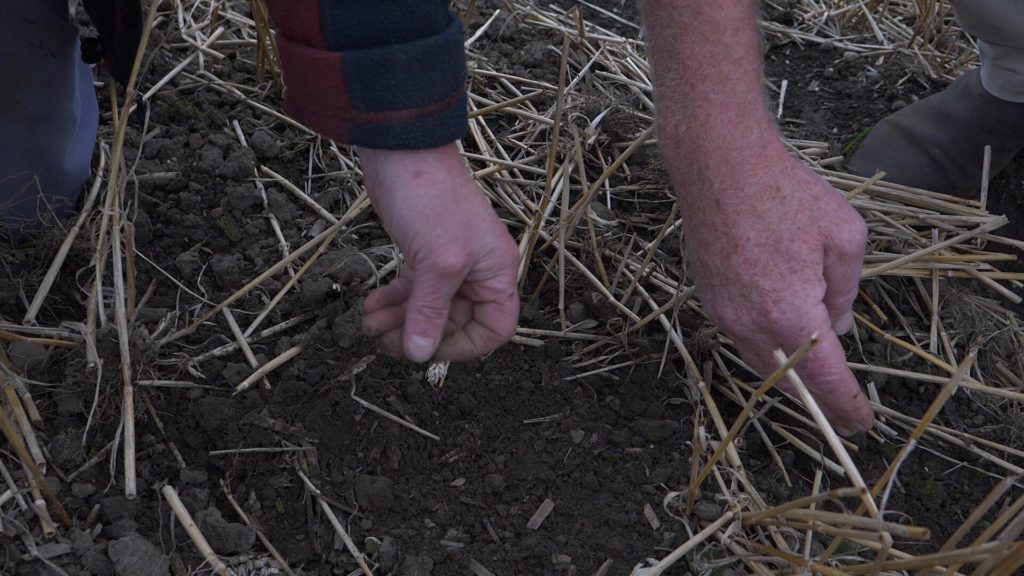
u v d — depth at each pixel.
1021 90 1.68
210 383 1.40
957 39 2.33
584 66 2.03
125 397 1.30
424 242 0.99
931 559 0.98
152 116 1.75
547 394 1.45
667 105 1.13
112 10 1.35
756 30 1.12
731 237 1.12
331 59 0.91
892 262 1.60
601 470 1.37
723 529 1.30
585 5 2.27
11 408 1.29
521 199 1.72
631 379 1.48
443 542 1.28
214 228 1.62
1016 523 0.87
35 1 1.34
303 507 1.30
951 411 1.55
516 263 1.07
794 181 1.13
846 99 2.11
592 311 1.56
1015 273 1.77
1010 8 1.59
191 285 1.54
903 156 1.87
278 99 1.86
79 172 1.55
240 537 1.23
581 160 1.65
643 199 1.77
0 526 1.17
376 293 1.10
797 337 1.15
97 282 1.42
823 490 1.40
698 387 1.44
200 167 1.68
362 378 1.41
